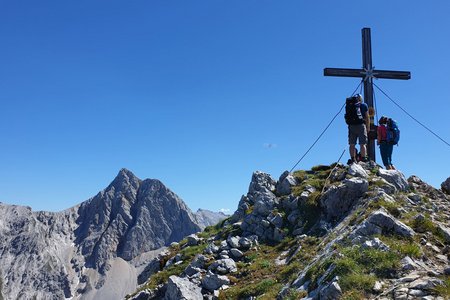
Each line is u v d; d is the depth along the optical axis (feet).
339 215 74.43
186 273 79.15
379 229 52.42
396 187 75.92
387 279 42.42
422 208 64.95
